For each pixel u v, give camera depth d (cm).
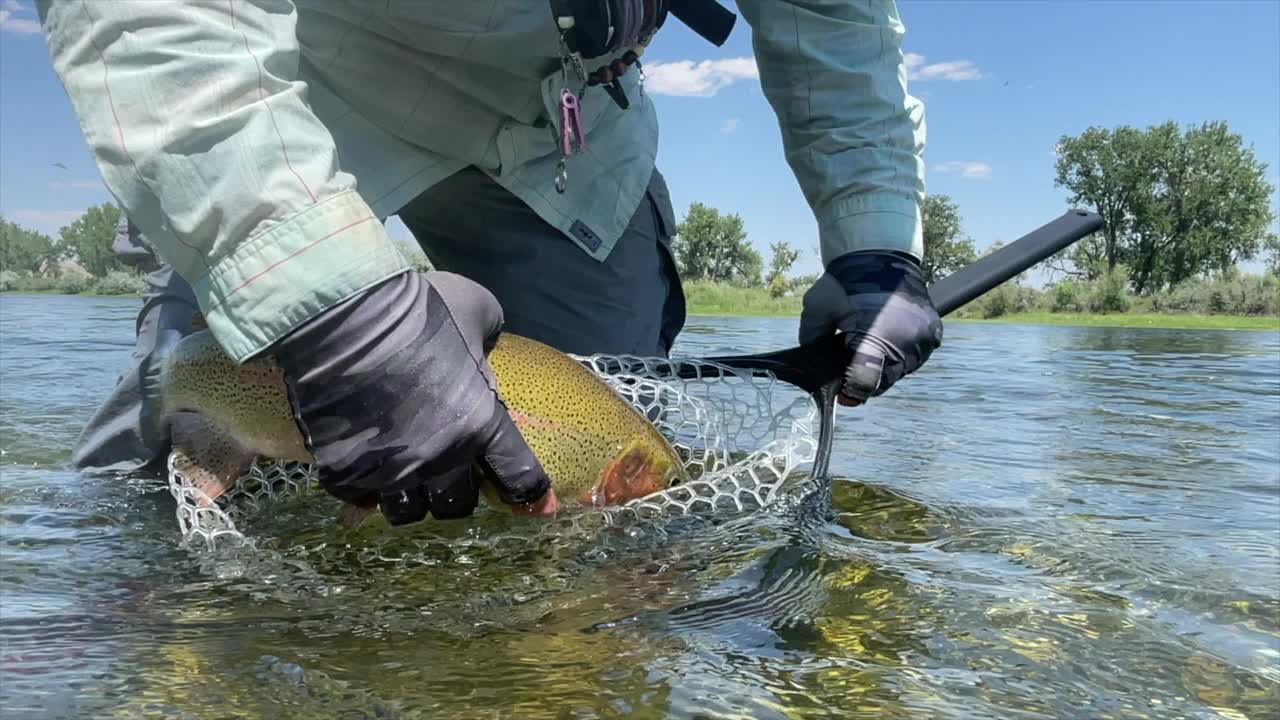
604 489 96
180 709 54
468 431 67
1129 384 290
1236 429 188
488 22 111
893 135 115
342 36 112
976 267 116
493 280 135
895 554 88
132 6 62
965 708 57
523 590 76
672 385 106
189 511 89
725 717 54
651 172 140
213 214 63
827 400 111
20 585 77
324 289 63
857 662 63
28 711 54
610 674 60
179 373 91
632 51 119
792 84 118
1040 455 151
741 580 79
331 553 85
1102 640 69
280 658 62
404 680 58
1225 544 96
